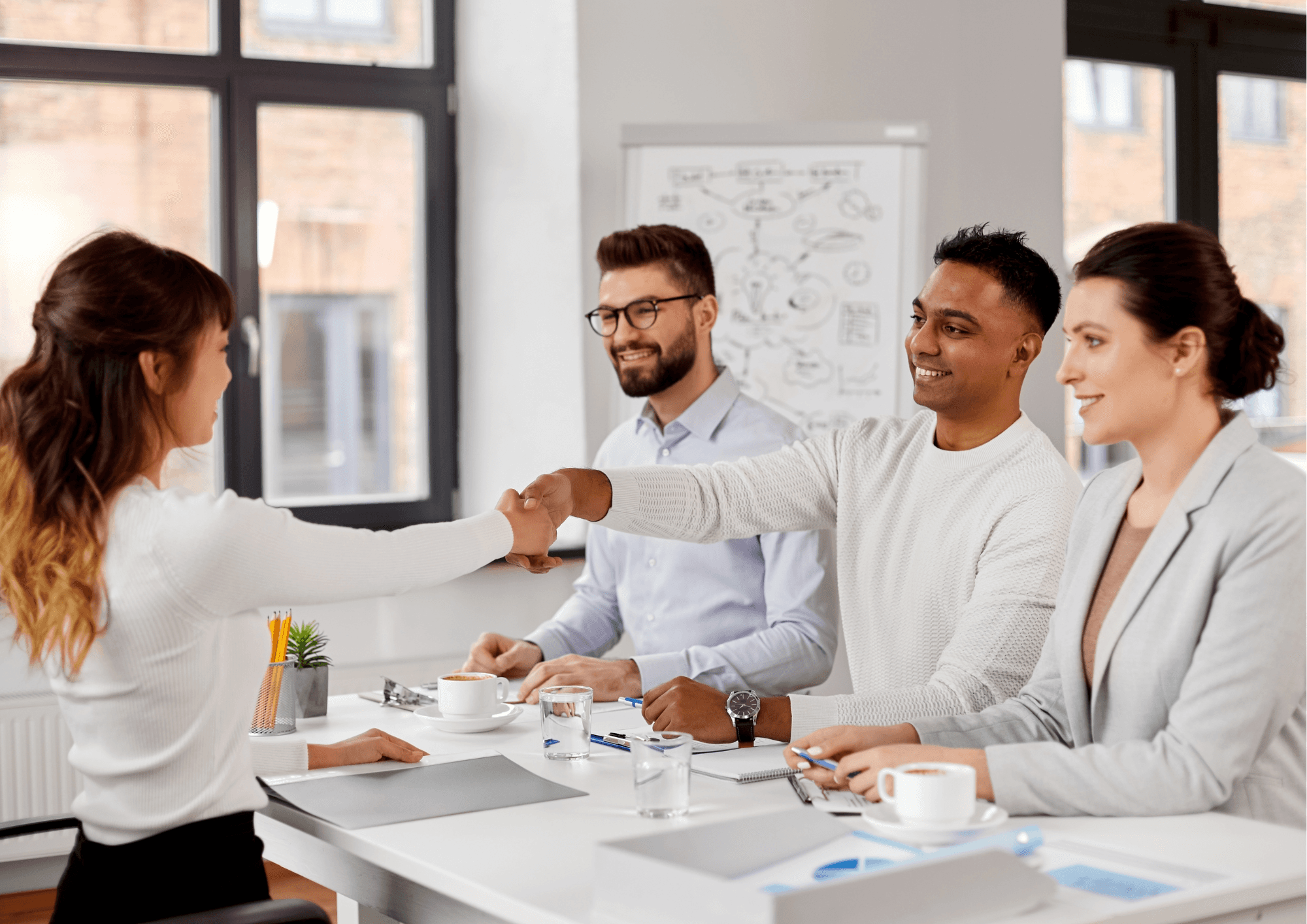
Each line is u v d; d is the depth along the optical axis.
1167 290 1.33
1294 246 4.66
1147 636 1.37
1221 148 4.56
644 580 2.48
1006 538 1.79
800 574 2.29
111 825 1.29
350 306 3.76
